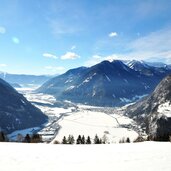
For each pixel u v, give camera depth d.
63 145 44.38
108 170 25.91
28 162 29.62
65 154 34.78
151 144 45.78
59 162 29.88
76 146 43.25
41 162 29.78
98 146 43.44
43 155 33.72
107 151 37.16
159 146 42.06
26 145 43.22
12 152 35.34
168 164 27.42
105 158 31.75
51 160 30.86
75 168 27.14
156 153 34.03
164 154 33.16
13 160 30.47
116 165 27.80
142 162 28.62
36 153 35.00
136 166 26.91
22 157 32.16
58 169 26.80
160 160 29.45
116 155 33.53
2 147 39.94
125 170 25.61
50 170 26.44
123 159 30.69
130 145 44.69
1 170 26.34
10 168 27.09
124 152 35.69
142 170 25.30
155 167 26.22
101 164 28.58
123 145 44.88
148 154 33.38
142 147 41.00
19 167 27.50
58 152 36.25
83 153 35.66
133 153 34.53
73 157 32.75
